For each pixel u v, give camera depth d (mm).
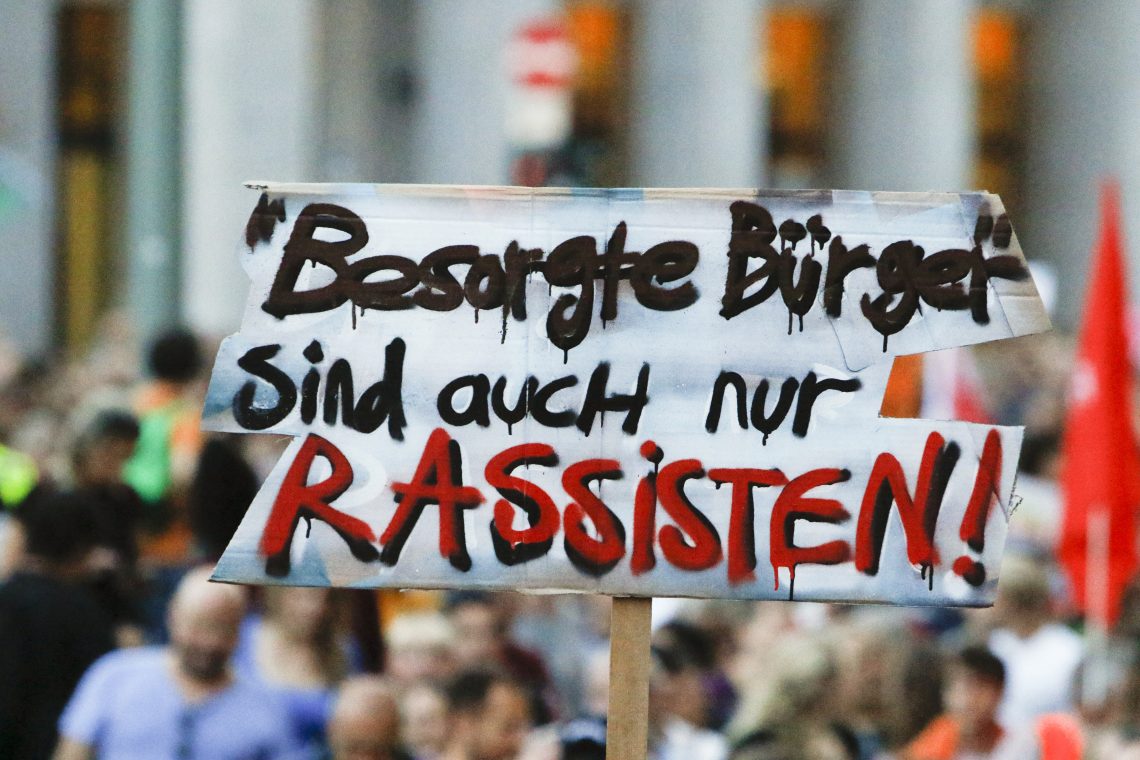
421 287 11055
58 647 19031
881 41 83000
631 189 11133
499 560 11016
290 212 11008
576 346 11102
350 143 75438
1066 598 24969
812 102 88438
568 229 11109
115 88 77688
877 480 11195
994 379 57031
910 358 27641
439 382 11039
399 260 11047
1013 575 21984
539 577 11023
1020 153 91000
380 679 17484
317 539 10961
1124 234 85625
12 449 31594
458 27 71938
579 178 82562
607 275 11109
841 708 18234
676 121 78125
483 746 17359
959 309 11242
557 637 24359
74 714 16844
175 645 16797
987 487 11242
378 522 10984
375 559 10977
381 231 11039
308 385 10984
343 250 11023
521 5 71812
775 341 11172
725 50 77875
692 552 11078
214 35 63125
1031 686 21719
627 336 11109
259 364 10961
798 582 11133
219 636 16609
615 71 85438
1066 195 88062
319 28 71312
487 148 71938
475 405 11047
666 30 78500
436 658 20156
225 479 21984
